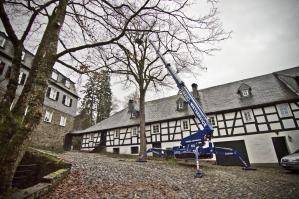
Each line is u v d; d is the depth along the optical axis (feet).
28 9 20.61
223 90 80.74
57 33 17.67
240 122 63.82
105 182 22.47
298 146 54.39
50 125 73.56
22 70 63.41
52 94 76.74
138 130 85.76
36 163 27.22
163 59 45.24
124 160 49.03
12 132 13.84
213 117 68.85
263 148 58.44
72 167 29.12
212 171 36.09
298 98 56.49
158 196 18.48
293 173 36.50
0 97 52.75
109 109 147.43
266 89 68.28
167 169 35.63
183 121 75.36
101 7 21.53
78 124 148.36
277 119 59.11
